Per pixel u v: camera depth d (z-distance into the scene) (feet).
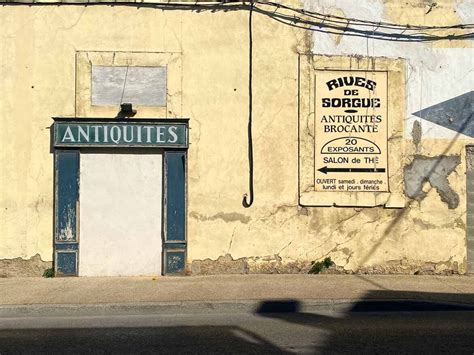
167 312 32.55
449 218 41.81
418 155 41.86
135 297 34.01
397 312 32.99
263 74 41.45
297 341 26.16
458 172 41.96
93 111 40.60
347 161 41.55
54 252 40.09
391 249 41.50
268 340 26.37
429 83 41.75
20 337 27.30
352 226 41.45
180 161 40.83
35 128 40.45
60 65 40.65
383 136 41.73
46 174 40.45
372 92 41.81
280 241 41.24
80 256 40.40
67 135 40.04
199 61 41.22
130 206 40.81
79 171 40.45
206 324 29.91
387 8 42.01
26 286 37.11
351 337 26.89
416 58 41.75
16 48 40.47
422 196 41.78
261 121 41.34
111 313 32.37
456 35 41.81
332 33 41.81
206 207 40.96
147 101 40.91
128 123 40.37
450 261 41.68
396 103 41.86
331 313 32.68
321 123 41.60
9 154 40.29
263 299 33.42
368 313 32.71
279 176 41.34
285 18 41.57
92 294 34.81
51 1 40.65
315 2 41.68
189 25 41.24
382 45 41.96
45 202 40.37
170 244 40.60
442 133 41.98
